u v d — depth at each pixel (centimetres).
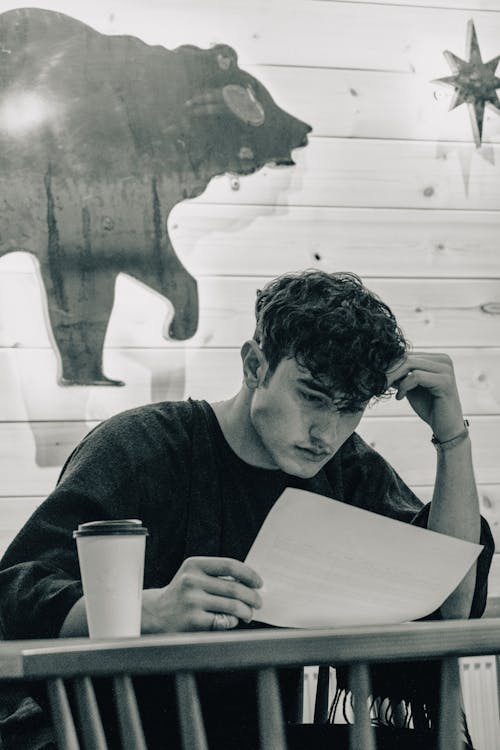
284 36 297
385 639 97
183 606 118
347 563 132
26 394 273
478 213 304
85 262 277
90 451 164
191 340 283
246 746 147
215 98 289
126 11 286
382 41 303
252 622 154
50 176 277
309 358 146
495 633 99
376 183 299
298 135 294
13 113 276
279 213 292
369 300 155
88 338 276
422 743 143
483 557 172
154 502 163
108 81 282
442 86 304
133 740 93
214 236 287
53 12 280
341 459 185
